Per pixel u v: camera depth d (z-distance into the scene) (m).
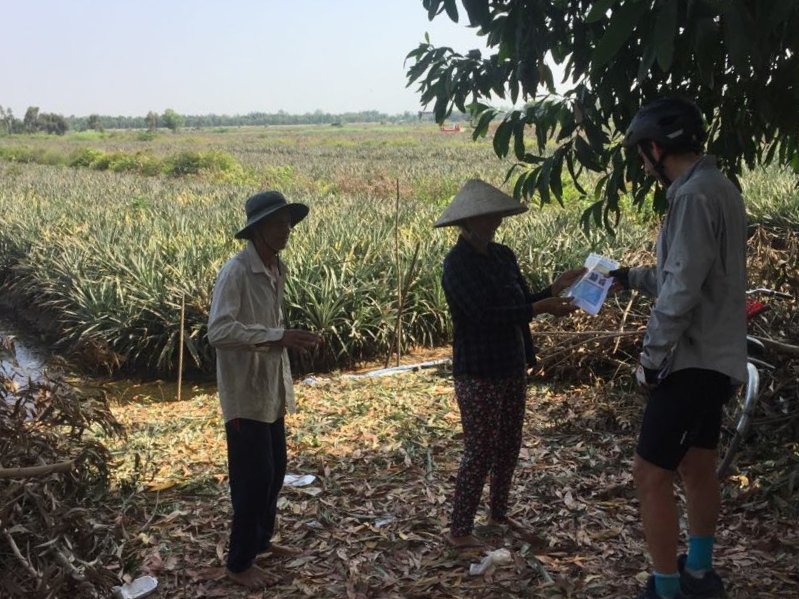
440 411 6.63
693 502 3.16
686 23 3.26
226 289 3.54
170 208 18.42
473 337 3.78
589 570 3.74
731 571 3.63
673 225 2.84
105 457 4.64
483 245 3.71
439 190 26.12
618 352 7.17
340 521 4.53
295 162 48.31
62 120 127.69
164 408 7.92
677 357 2.87
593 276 3.51
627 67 3.99
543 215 13.72
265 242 3.63
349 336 9.77
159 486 5.17
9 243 15.41
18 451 3.89
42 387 4.28
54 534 3.58
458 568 3.85
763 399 5.13
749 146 4.57
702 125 2.95
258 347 3.47
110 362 9.07
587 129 4.14
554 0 3.99
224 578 3.90
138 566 4.05
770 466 4.68
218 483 5.24
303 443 5.95
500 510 4.23
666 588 2.99
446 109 4.57
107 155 45.69
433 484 5.00
